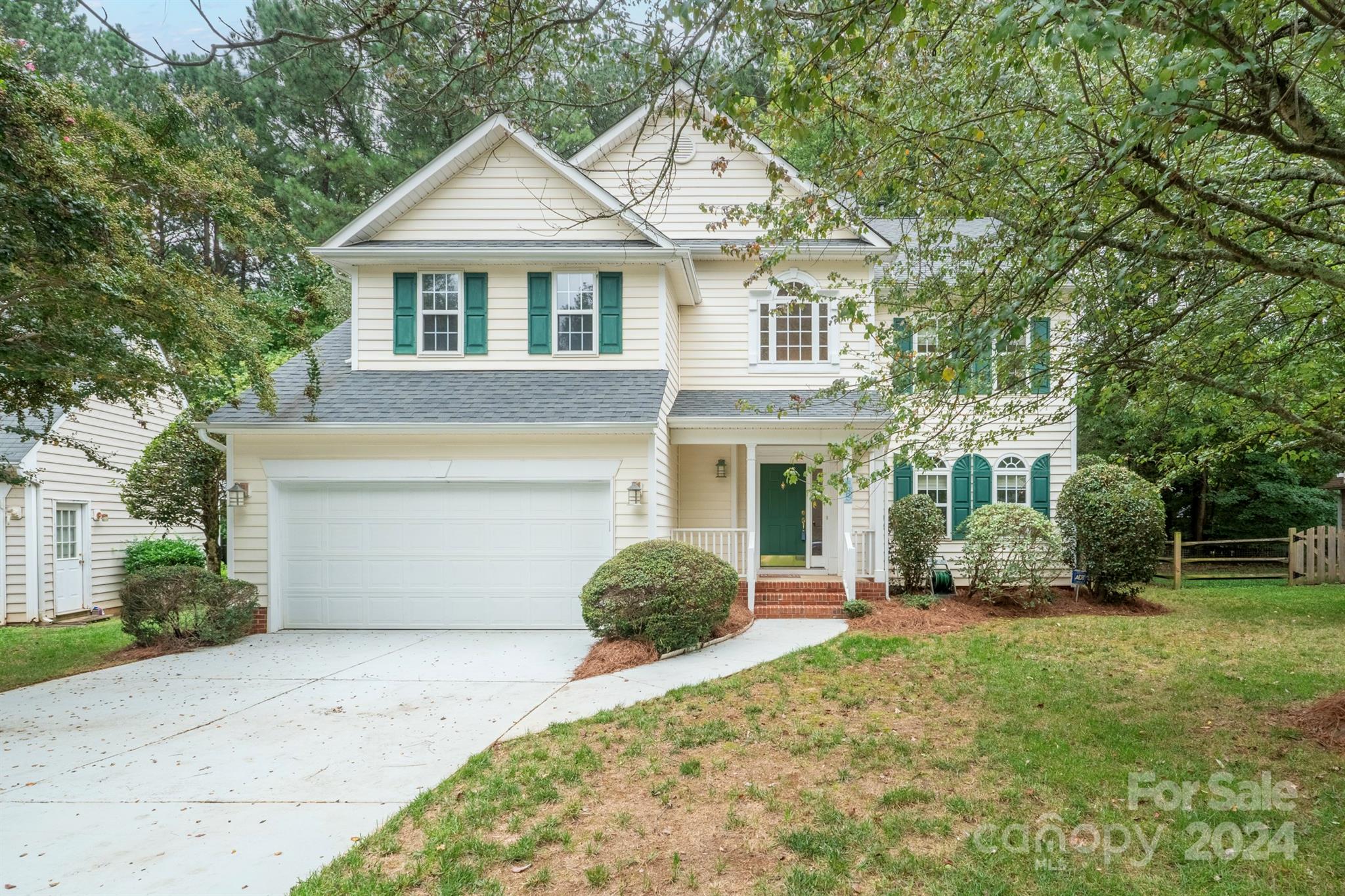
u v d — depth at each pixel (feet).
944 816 14.03
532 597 34.96
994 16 12.37
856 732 18.81
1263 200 17.67
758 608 36.65
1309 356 23.70
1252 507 66.59
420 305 39.45
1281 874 11.93
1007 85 17.10
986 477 45.52
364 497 35.32
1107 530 38.14
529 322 39.19
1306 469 59.57
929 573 40.34
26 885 11.78
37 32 57.00
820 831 13.38
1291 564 49.01
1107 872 12.04
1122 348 18.72
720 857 12.55
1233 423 28.02
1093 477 40.16
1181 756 16.88
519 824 13.74
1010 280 16.57
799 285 21.47
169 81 62.69
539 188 39.47
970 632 31.50
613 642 28.43
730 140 15.55
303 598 35.29
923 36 14.85
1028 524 37.52
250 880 11.92
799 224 19.57
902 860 12.37
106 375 26.50
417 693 23.36
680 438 39.81
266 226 30.73
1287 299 20.74
